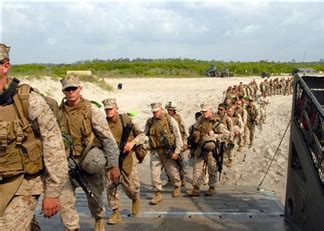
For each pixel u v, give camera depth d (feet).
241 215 16.51
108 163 12.69
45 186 9.02
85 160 12.27
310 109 13.37
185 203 18.66
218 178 24.80
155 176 18.70
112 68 218.38
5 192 8.65
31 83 77.71
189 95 97.50
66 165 9.04
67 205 12.46
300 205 14.21
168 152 19.04
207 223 15.66
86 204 17.87
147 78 172.45
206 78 187.73
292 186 15.08
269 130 47.98
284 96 105.50
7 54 8.52
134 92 105.29
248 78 194.80
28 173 8.84
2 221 8.55
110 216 16.46
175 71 217.77
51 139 8.84
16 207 8.68
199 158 20.02
